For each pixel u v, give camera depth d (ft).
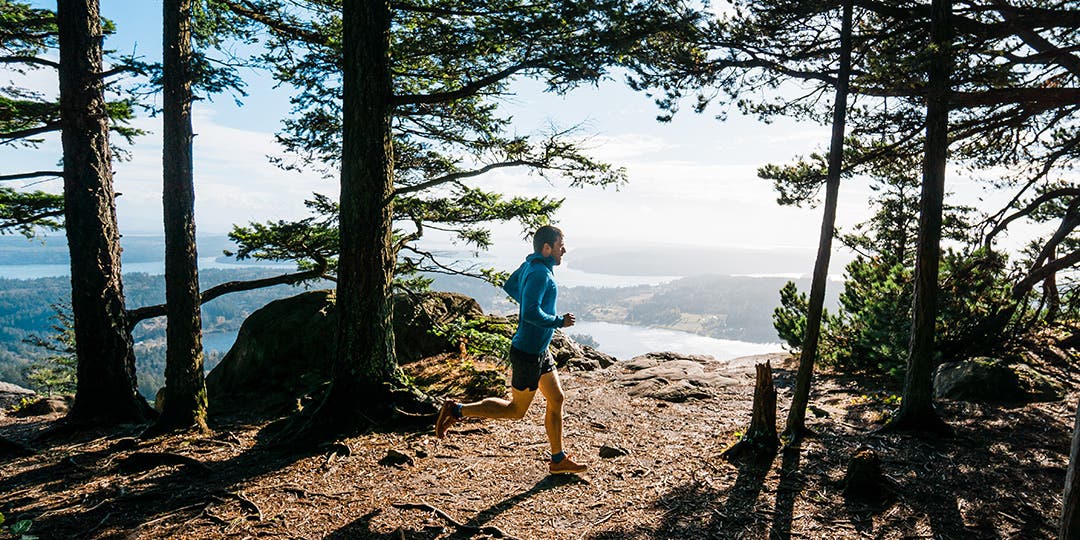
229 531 11.91
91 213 25.27
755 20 23.21
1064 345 31.58
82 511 13.10
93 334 25.09
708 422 20.16
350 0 19.75
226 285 31.45
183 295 21.62
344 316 20.22
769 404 16.33
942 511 12.39
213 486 14.65
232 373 30.81
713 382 26.81
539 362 14.15
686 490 13.88
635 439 18.20
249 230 29.96
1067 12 21.03
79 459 18.07
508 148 27.96
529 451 17.01
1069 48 22.40
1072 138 29.94
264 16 28.22
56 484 15.30
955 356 28.22
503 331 32.78
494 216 28.73
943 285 28.27
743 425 19.56
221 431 21.39
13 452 19.21
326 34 28.63
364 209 20.13
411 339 32.14
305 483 14.67
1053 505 12.55
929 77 17.93
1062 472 14.30
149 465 16.28
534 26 20.70
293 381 28.81
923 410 17.66
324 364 29.78
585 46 20.88
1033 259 34.83
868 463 13.43
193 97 21.39
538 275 13.75
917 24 21.49
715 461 15.83
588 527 12.02
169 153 21.40
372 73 19.89
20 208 31.65
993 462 15.10
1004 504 12.65
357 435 18.78
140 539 11.62
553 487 14.20
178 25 21.27
